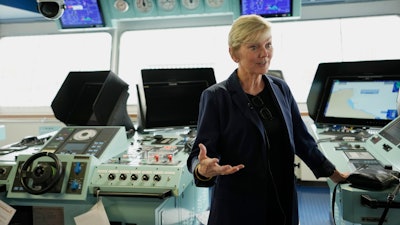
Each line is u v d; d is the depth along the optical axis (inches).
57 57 167.0
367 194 50.9
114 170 65.8
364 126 94.2
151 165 66.3
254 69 53.4
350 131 94.8
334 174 58.8
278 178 57.5
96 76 106.7
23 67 171.2
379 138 76.6
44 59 168.6
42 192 63.4
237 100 55.5
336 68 102.3
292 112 62.4
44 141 94.7
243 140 54.9
